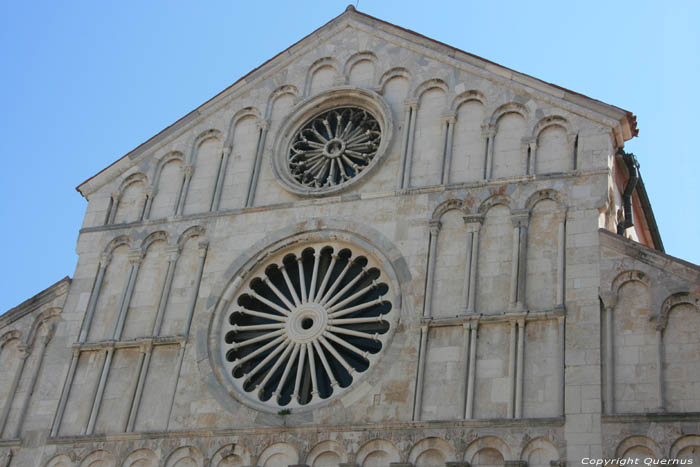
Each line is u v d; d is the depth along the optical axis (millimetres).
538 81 40469
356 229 39250
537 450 32281
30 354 40719
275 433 35344
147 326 39875
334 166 42312
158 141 45094
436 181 39656
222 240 41094
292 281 39875
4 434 38781
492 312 35594
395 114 42250
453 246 37656
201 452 35812
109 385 38750
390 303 37688
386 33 44812
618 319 33844
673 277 33719
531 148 38969
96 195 44500
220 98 45500
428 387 34750
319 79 44938
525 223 37031
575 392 32812
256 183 42500
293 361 37500
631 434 31438
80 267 42344
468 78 41906
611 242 35375
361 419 34750
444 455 33156
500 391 33844
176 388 37719
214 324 39000
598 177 37219
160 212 43094
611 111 38594
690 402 31578
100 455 37031
